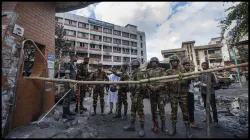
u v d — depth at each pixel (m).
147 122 3.86
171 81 3.05
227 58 33.31
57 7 4.71
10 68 3.01
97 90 4.69
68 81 3.26
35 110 3.60
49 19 4.41
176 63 3.22
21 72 3.17
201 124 3.62
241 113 4.44
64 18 35.03
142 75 3.24
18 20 3.28
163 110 3.07
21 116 3.11
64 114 3.96
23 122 3.16
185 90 2.99
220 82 14.45
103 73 4.86
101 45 40.12
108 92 5.11
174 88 3.04
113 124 3.67
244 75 19.47
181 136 2.82
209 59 34.97
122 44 44.25
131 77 3.50
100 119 4.15
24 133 2.76
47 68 4.11
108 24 42.25
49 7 4.39
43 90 3.93
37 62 4.05
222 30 4.69
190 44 36.75
